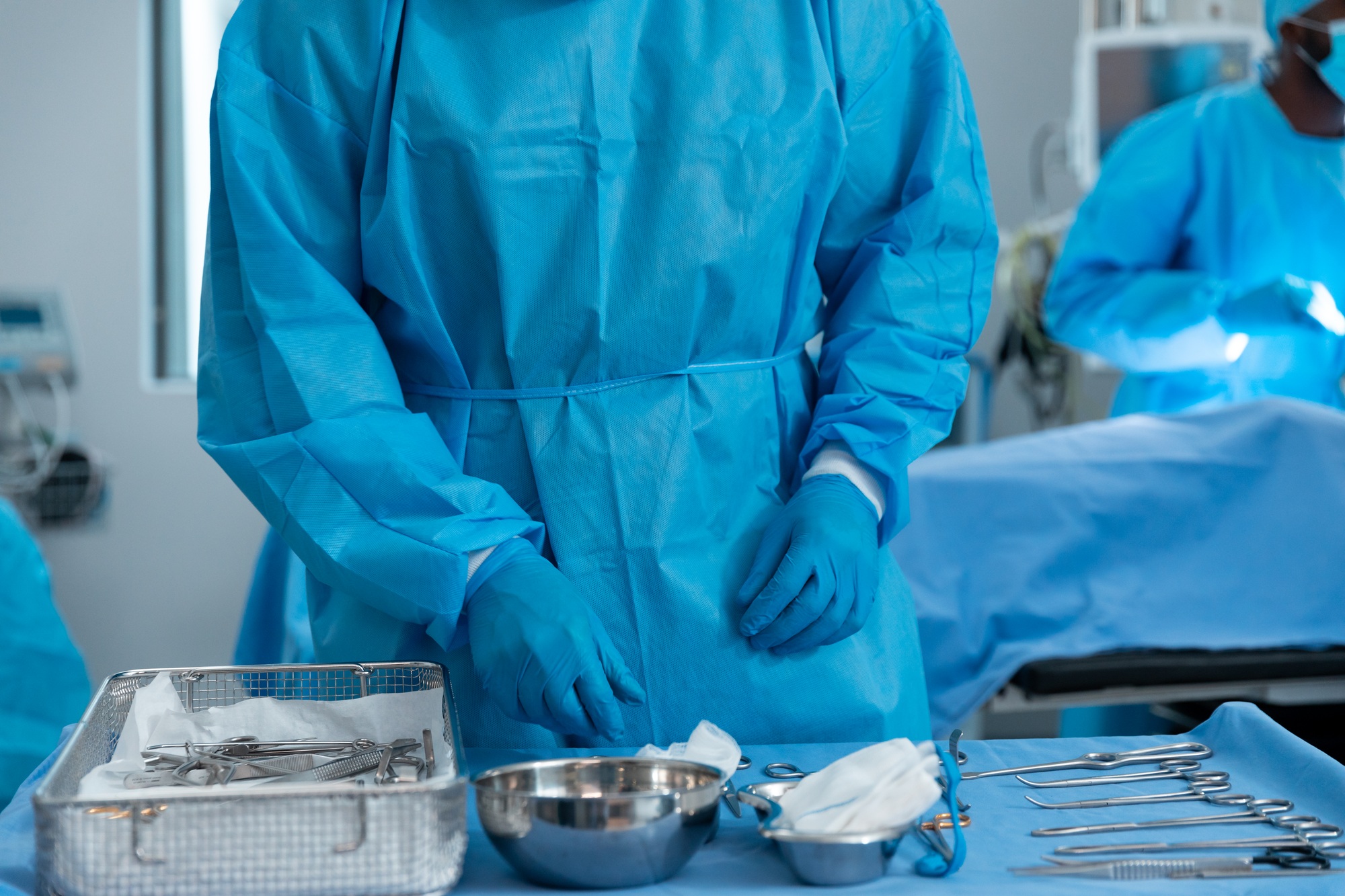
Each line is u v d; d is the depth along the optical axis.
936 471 2.05
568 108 1.00
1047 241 3.36
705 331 1.07
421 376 1.10
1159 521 2.00
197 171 3.85
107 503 3.71
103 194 3.62
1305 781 0.87
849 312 1.18
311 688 0.94
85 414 3.68
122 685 0.89
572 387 1.05
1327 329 2.34
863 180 1.17
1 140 3.57
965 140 1.17
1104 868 0.71
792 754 0.98
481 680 0.95
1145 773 0.91
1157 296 2.43
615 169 1.01
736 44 1.04
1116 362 2.60
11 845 0.76
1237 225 2.48
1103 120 3.18
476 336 1.06
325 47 1.00
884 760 0.74
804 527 1.05
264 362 0.98
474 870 0.74
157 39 3.76
